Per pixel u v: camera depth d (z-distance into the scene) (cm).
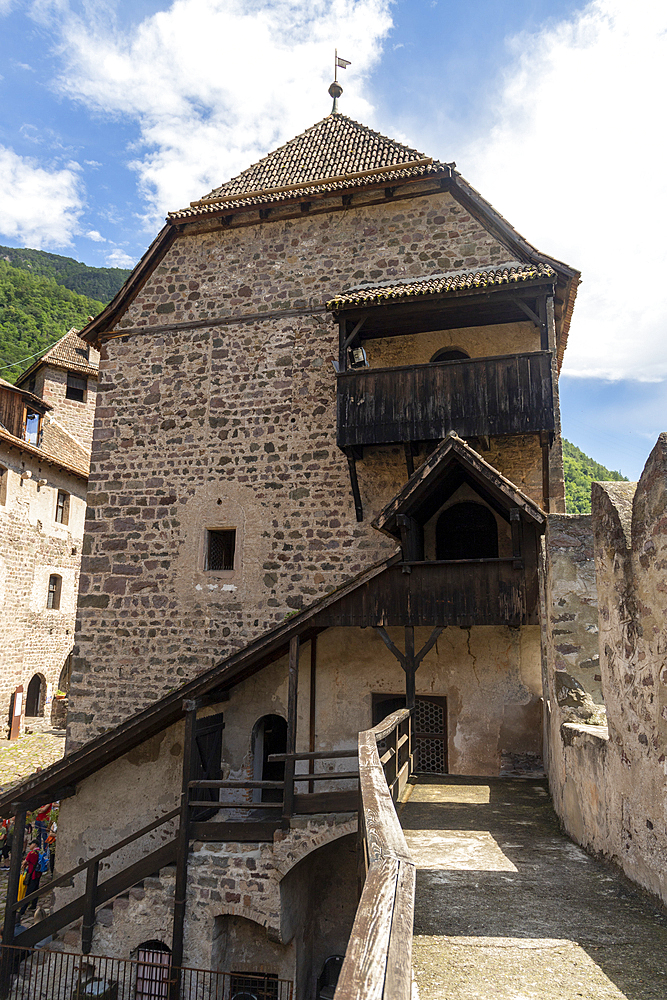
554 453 1012
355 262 1209
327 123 1530
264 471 1178
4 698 2083
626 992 255
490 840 501
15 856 928
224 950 871
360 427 1035
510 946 300
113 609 1195
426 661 1016
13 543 2148
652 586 340
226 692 1071
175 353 1273
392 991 141
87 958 857
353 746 1028
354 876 1002
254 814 1023
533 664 978
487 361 999
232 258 1281
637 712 363
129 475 1247
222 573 1159
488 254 1147
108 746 916
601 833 434
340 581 1104
